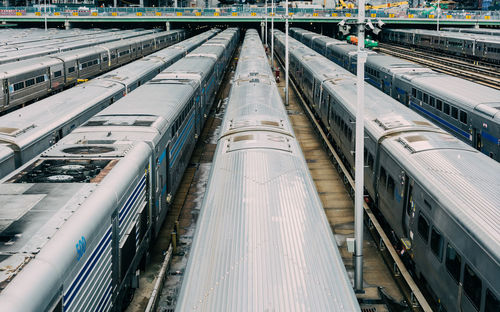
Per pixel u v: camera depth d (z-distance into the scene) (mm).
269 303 7336
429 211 12422
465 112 21453
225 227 9602
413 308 12758
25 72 28969
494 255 9250
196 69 28859
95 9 86938
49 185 10562
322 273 8180
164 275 13977
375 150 17203
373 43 76250
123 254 11375
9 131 15203
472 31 79188
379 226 16578
